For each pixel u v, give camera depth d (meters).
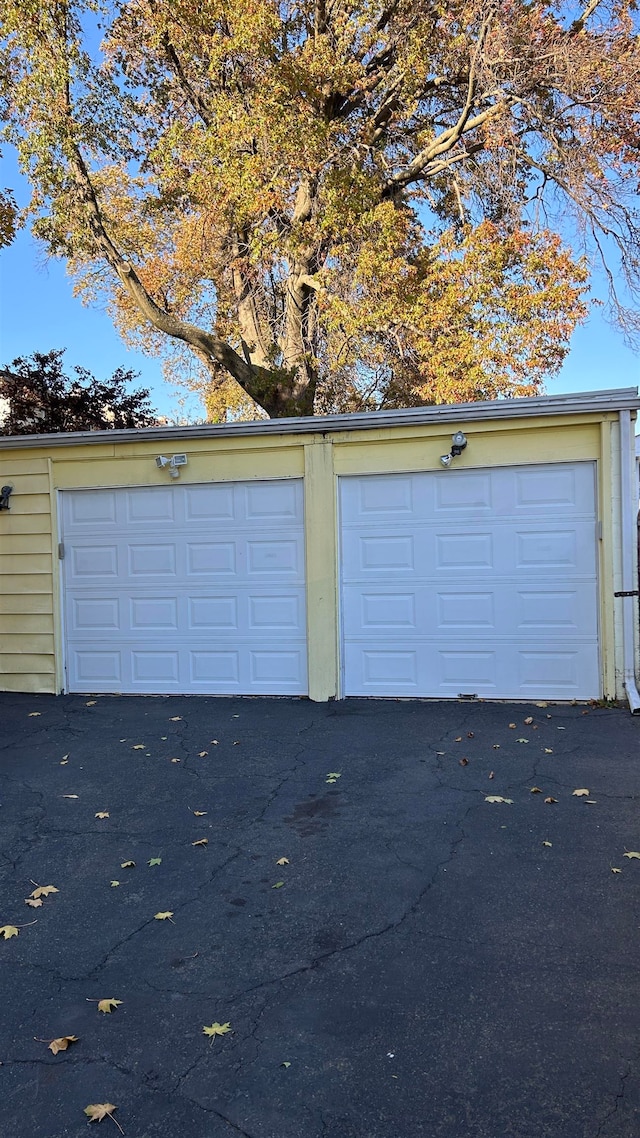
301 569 7.89
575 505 7.14
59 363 17.14
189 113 16.81
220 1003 2.74
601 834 4.10
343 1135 2.12
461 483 7.40
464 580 7.43
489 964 2.92
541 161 14.80
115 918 3.41
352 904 3.45
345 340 15.23
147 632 8.32
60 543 8.50
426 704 7.34
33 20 13.50
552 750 5.64
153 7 14.51
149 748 6.18
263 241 14.77
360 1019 2.62
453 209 17.03
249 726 6.75
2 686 8.73
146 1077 2.38
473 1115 2.17
